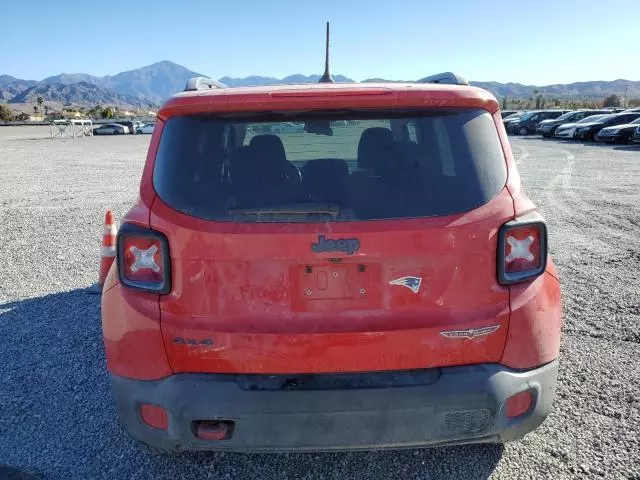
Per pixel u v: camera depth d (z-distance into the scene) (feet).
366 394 7.34
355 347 7.41
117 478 9.37
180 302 7.55
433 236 7.33
